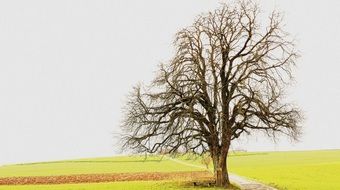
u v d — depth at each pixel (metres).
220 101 46.81
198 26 47.72
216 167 49.16
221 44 47.00
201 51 47.47
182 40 47.66
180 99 47.16
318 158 119.81
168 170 86.50
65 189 48.59
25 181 64.44
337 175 68.69
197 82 46.94
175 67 47.22
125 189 47.62
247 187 52.03
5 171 93.50
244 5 47.47
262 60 46.59
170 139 47.28
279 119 46.31
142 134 47.91
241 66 46.88
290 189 49.62
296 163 102.69
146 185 52.78
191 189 46.72
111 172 82.06
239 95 47.00
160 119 47.62
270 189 49.62
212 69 47.06
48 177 69.44
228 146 48.78
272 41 47.06
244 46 47.44
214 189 46.28
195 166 99.81
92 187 51.00
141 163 112.56
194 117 46.88
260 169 83.19
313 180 62.19
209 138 48.44
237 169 87.69
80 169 93.44
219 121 46.28
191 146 47.59
